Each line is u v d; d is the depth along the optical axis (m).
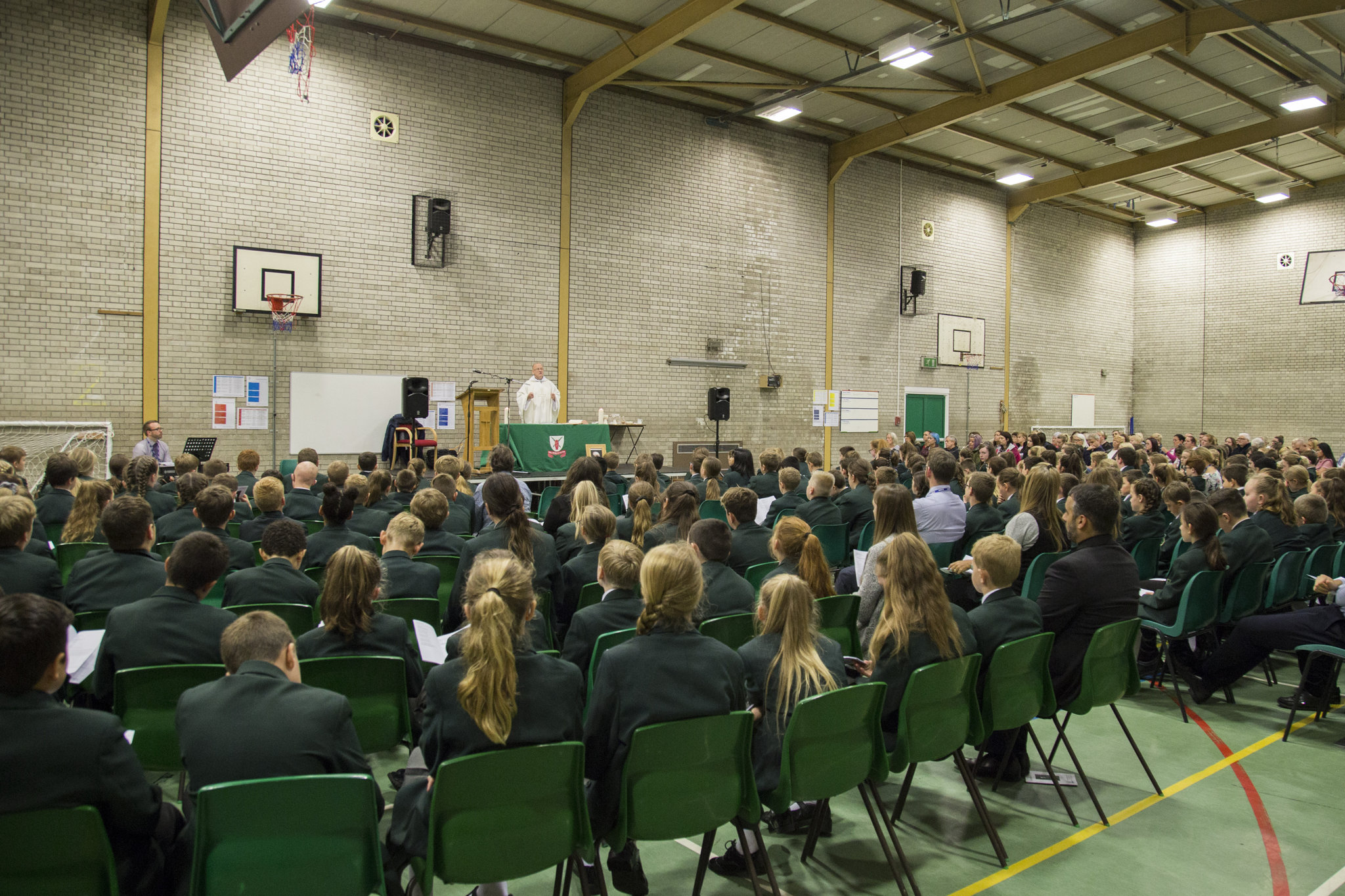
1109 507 3.59
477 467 11.23
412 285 11.34
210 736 2.03
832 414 15.82
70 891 1.82
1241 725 4.52
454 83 11.55
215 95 9.96
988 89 13.06
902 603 2.96
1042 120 14.61
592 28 11.08
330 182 10.70
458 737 2.16
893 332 16.72
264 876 1.88
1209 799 3.60
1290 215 19.19
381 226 11.09
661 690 2.36
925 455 10.24
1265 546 4.97
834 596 3.85
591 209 12.83
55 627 1.82
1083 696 3.40
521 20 10.83
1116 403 21.39
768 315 14.91
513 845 2.14
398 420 10.94
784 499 6.52
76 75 9.20
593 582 4.09
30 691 1.82
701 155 13.99
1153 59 12.34
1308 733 4.40
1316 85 12.95
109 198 9.42
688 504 4.50
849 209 15.94
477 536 4.01
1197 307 20.69
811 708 2.53
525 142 12.17
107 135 9.38
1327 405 18.69
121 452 9.60
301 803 1.88
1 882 1.77
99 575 3.43
